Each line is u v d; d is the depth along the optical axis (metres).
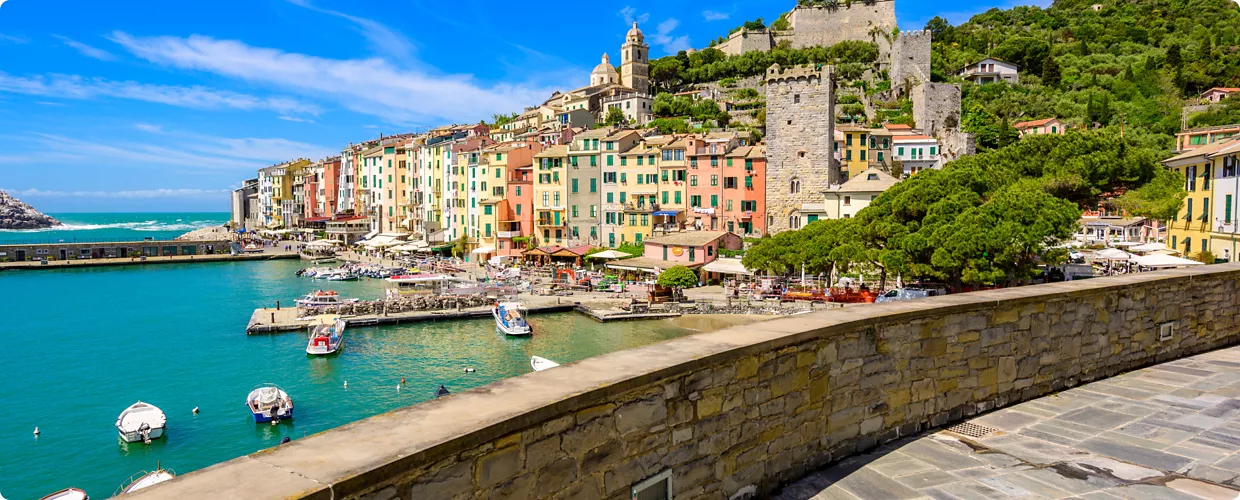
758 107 150.62
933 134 128.75
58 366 48.91
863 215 55.88
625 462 6.75
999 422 10.26
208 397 41.59
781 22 185.75
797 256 63.12
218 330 61.88
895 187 54.56
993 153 54.97
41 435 35.38
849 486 8.29
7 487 29.67
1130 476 8.16
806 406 8.66
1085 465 8.52
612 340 57.25
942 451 9.20
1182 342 13.98
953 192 49.16
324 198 188.88
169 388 43.53
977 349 10.60
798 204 93.75
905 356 9.79
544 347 55.16
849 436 9.19
